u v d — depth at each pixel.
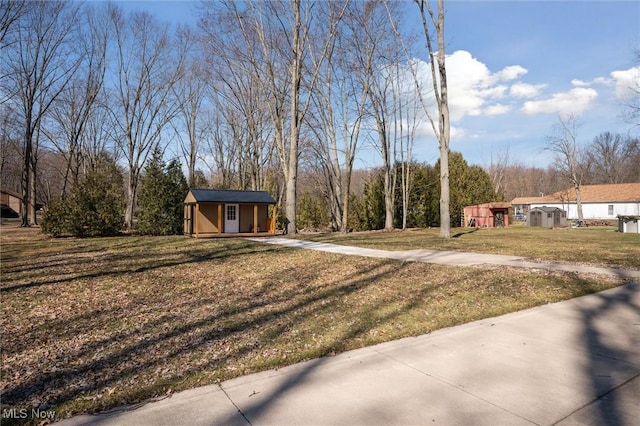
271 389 3.00
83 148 34.12
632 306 5.66
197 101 34.19
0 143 35.72
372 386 3.06
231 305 5.82
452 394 2.92
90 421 2.53
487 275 8.03
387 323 4.80
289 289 6.98
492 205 35.12
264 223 21.30
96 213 19.83
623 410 2.69
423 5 17.42
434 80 18.20
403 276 8.05
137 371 3.36
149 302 6.04
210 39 23.34
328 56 24.20
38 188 47.00
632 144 59.22
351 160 26.00
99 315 5.29
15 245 14.98
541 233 23.86
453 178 35.41
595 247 14.26
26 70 27.81
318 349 3.86
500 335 4.35
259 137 29.23
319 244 15.38
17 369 3.43
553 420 2.56
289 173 21.16
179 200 22.11
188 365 3.49
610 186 48.97
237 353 3.79
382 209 30.38
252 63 22.84
